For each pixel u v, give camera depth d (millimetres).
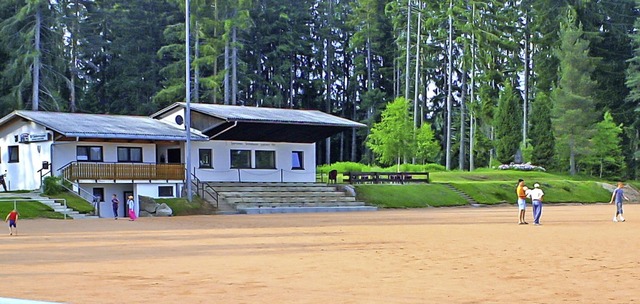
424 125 92312
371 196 67062
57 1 95625
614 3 118375
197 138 61062
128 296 14586
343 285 16156
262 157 67312
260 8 120500
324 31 125188
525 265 19875
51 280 17141
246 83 112375
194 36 102938
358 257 22125
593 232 32719
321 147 127688
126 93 108562
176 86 100312
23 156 58406
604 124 100812
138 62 109062
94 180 55125
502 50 113312
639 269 18906
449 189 74188
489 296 14555
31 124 57938
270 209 58406
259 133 65625
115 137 56625
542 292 15070
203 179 63344
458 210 62250
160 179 58219
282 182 67375
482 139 104375
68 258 22453
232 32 103375
